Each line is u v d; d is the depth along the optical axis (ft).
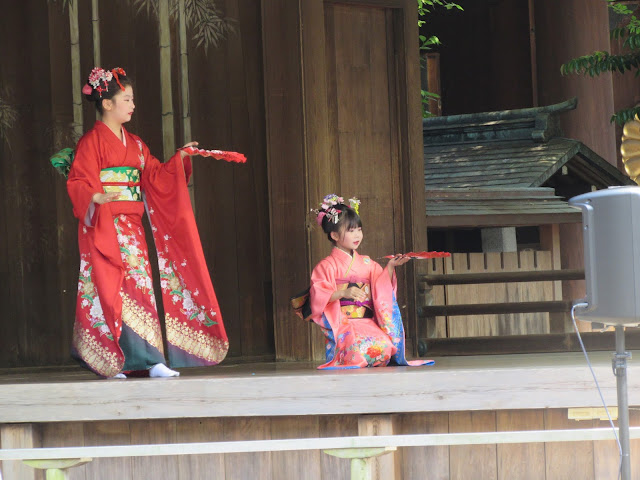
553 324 98.22
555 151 103.45
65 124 69.51
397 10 71.41
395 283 57.36
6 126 69.51
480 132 115.24
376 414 47.91
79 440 50.11
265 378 47.50
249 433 49.62
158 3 69.87
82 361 51.62
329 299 55.26
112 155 51.85
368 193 70.03
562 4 122.31
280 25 67.26
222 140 70.13
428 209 83.35
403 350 55.77
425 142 120.88
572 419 49.62
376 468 47.98
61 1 69.41
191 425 49.73
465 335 90.53
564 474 50.37
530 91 143.13
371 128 70.54
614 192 36.45
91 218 50.96
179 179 53.42
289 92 67.00
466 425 49.62
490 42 148.77
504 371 47.52
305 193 66.33
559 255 99.25
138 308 52.11
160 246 54.39
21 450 41.16
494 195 89.81
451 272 89.40
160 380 48.01
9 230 69.46
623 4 143.95
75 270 69.62
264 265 70.28
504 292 94.02
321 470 49.75
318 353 66.23
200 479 50.16
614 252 36.24
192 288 53.83
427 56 155.12
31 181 69.51
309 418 49.34
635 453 50.24
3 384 48.39
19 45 69.62
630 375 47.70
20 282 69.36
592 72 98.63
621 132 155.02
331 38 69.41
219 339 53.57
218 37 70.33
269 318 70.33
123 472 50.24
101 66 69.31
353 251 57.41
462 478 50.19
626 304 35.99
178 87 69.87
